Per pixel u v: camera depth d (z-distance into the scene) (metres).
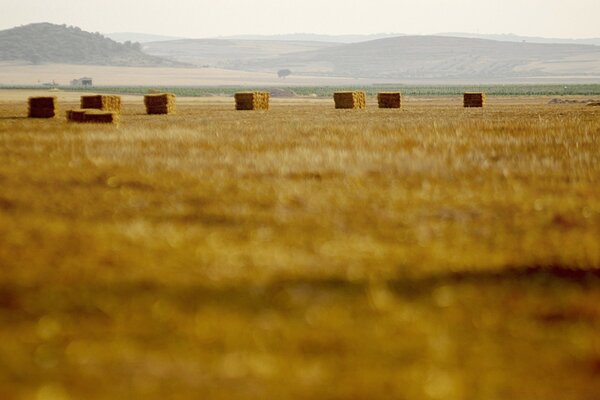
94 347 22.72
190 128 102.19
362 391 19.97
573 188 50.69
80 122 112.75
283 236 37.00
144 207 44.47
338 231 38.22
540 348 22.88
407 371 21.20
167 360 21.84
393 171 58.31
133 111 170.75
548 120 119.69
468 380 20.70
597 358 22.19
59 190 49.94
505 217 41.94
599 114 147.50
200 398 19.44
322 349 22.73
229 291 27.92
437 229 38.69
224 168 59.72
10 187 50.69
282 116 143.25
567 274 30.44
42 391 19.70
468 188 50.69
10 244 34.66
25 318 25.16
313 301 26.86
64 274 29.88
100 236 36.47
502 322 24.95
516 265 31.59
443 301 26.88
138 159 64.50
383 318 25.20
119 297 27.16
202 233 37.44
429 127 101.50
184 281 29.05
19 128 100.06
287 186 51.34
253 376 20.83
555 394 19.92
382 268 30.97
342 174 57.16
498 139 80.94
